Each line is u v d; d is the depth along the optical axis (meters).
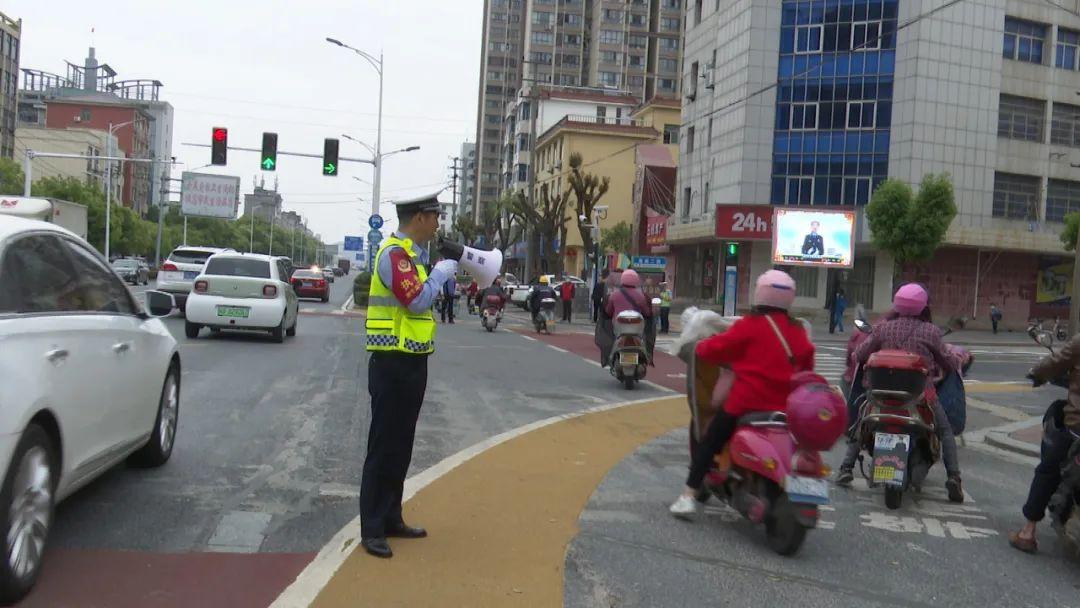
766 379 5.54
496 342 20.64
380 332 4.86
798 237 34.44
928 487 7.56
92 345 4.95
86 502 5.71
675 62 110.62
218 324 16.70
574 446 8.41
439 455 7.71
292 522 5.52
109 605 4.07
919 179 38.00
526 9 118.38
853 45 39.00
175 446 7.50
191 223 119.81
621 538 5.57
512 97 132.50
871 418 6.62
